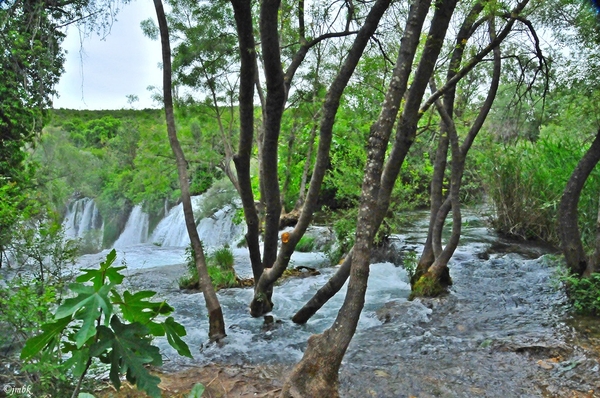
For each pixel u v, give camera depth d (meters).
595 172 7.69
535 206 10.08
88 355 1.72
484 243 9.90
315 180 4.96
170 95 5.32
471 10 5.43
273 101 4.54
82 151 19.28
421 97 4.01
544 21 6.07
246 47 4.31
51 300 3.31
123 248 14.31
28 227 4.93
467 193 12.02
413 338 4.92
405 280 7.94
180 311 6.30
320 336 3.07
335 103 4.77
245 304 6.60
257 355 4.62
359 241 3.05
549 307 5.78
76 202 18.88
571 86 6.71
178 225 16.67
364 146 11.20
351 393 3.71
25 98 6.62
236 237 14.36
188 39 8.65
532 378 3.88
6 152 7.28
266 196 5.25
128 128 20.39
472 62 5.02
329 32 5.97
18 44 5.93
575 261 5.72
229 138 10.42
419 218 13.48
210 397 3.69
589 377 3.80
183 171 5.30
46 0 5.88
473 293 6.53
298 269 8.96
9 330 3.25
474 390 3.71
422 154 11.55
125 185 18.98
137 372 1.73
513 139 10.25
